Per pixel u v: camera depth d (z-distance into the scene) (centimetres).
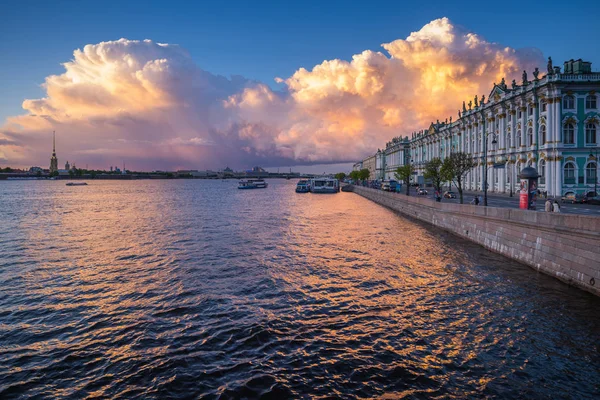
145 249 3450
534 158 6012
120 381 1326
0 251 3450
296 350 1508
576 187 5544
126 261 2994
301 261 2902
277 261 2911
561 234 2127
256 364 1412
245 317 1828
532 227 2409
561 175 5566
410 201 5778
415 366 1372
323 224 5050
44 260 3072
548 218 2238
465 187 9000
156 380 1325
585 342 1484
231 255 3138
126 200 10650
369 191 10838
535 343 1492
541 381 1253
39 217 6266
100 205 8806
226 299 2075
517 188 6569
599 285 1828
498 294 2014
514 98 6581
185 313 1891
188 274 2577
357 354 1468
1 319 1861
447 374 1316
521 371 1312
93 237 4166
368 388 1255
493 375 1298
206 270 2669
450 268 2561
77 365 1434
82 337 1659
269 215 6316
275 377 1326
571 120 5547
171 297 2123
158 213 6788
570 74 5503
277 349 1520
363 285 2275
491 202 5284
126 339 1630
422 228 4456
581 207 4338
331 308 1925
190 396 1231
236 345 1556
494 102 7256
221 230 4569
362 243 3591
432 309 1869
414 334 1612
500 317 1736
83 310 1962
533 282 2153
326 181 15062
